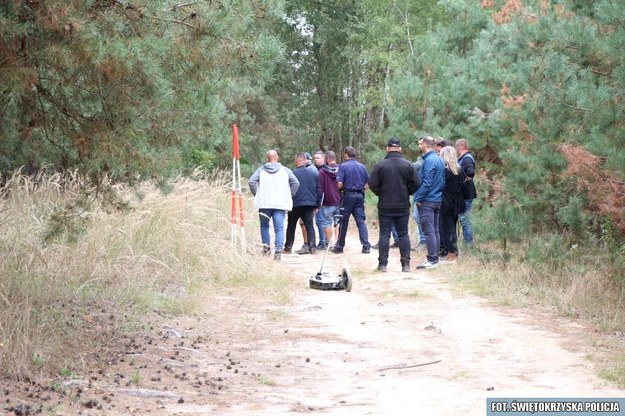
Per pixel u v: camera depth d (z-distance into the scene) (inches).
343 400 291.0
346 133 2500.0
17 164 574.9
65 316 383.2
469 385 309.6
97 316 405.4
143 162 337.4
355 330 425.4
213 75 345.7
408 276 614.2
